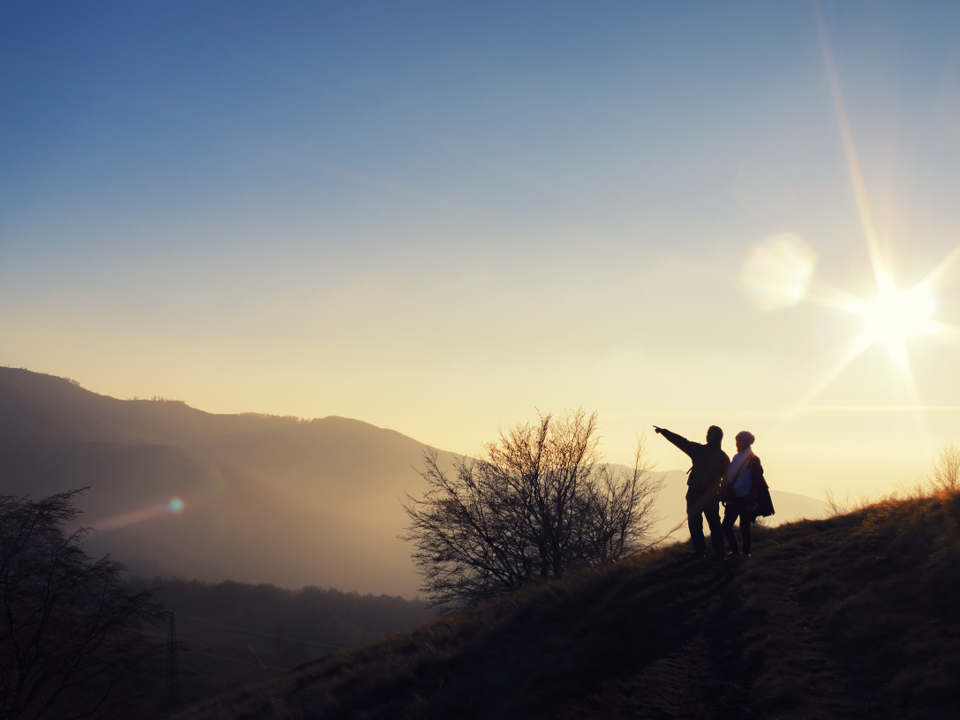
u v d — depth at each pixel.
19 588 16.88
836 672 5.52
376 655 10.26
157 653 19.36
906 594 6.59
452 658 7.57
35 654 16.72
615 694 5.67
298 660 48.03
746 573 8.23
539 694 5.86
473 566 17.48
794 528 11.20
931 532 8.15
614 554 17.17
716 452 9.27
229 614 66.62
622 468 18.97
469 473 18.72
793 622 6.71
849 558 8.20
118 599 18.56
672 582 8.30
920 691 4.86
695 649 6.45
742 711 5.14
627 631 6.89
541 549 16.81
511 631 7.97
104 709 17.94
